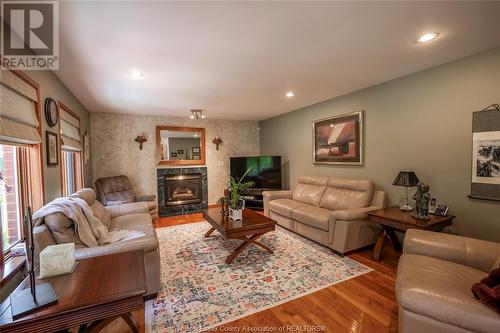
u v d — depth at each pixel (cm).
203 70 271
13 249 188
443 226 249
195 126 587
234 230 274
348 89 365
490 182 237
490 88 234
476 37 207
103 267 145
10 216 199
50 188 245
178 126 566
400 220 252
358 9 163
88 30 181
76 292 118
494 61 230
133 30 183
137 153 527
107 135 500
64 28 177
